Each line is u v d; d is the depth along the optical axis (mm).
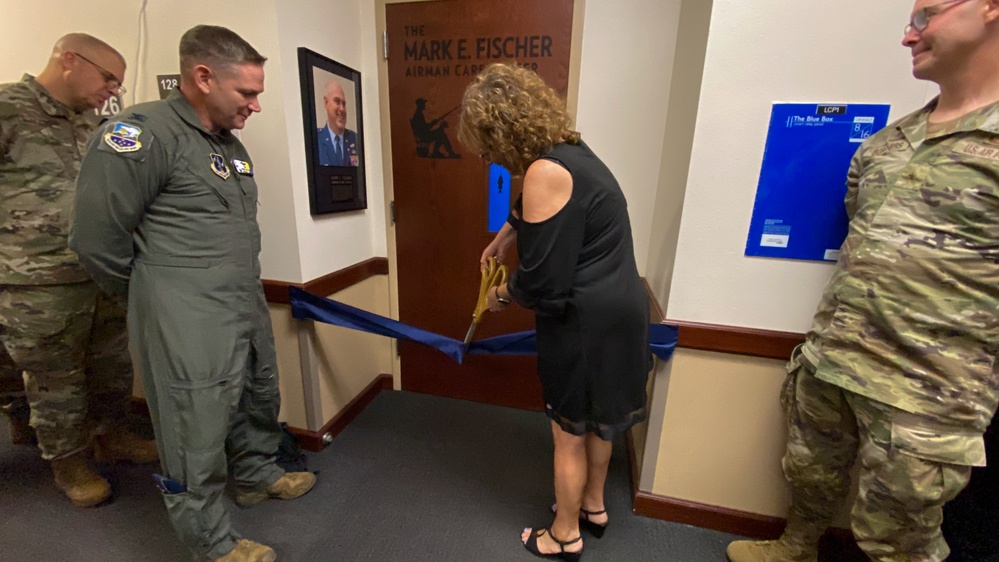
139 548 1414
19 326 1387
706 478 1520
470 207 2051
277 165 1621
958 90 863
